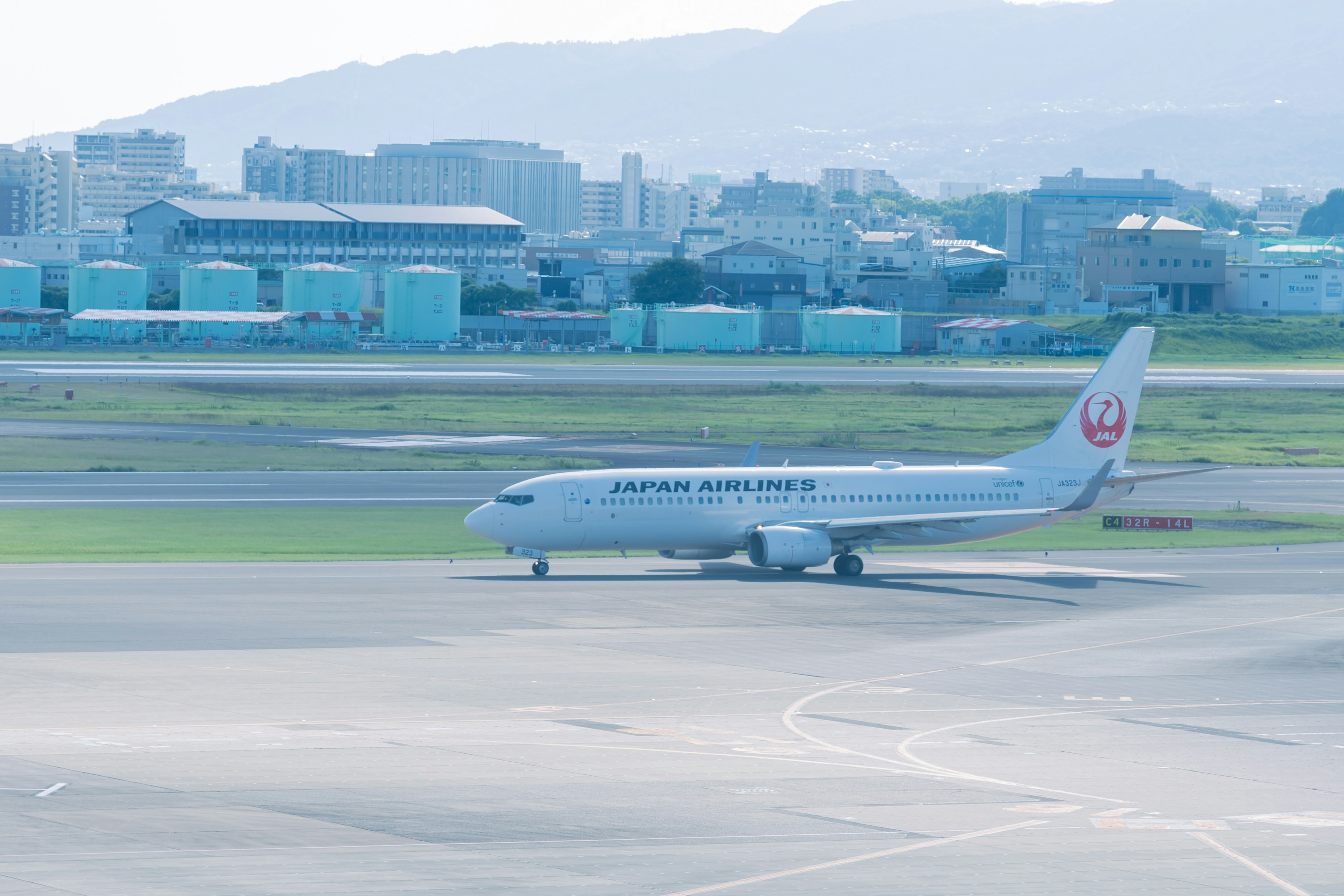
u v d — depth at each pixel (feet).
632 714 488.44
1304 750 460.55
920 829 352.08
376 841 331.16
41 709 469.57
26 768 392.88
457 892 294.46
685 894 296.92
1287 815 376.27
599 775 402.72
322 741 435.94
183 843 324.39
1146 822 364.79
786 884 304.91
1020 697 535.60
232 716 467.93
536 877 305.73
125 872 301.63
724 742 449.89
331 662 565.94
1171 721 499.51
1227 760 442.91
